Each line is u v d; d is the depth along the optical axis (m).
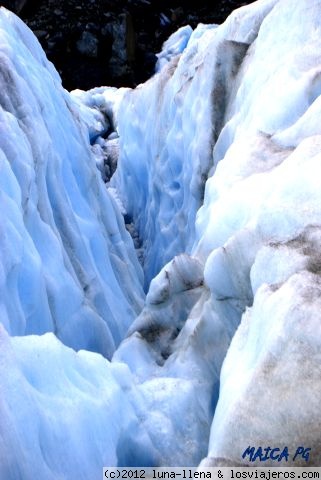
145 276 8.73
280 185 3.57
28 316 4.16
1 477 1.98
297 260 2.93
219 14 23.45
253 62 6.18
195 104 7.29
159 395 3.27
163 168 8.46
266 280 3.07
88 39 19.98
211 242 4.32
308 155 3.75
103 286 5.96
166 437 3.02
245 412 2.27
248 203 4.03
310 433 2.15
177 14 23.48
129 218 10.66
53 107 6.55
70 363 2.83
